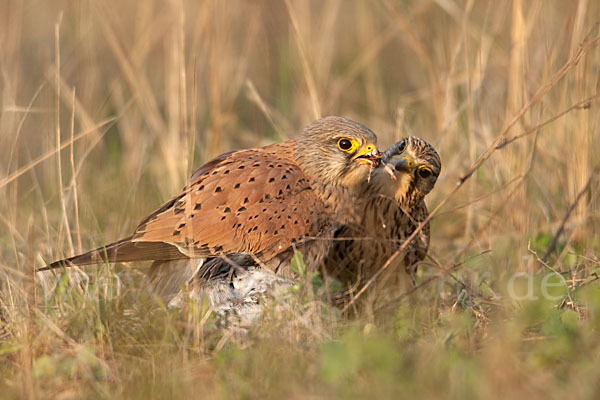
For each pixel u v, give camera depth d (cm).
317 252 1142
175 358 903
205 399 802
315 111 1402
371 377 816
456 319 972
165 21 1772
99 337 952
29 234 1082
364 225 1174
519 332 923
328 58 1875
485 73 1534
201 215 1099
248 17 2030
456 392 765
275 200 1123
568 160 1330
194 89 1243
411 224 1205
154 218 1109
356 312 1027
